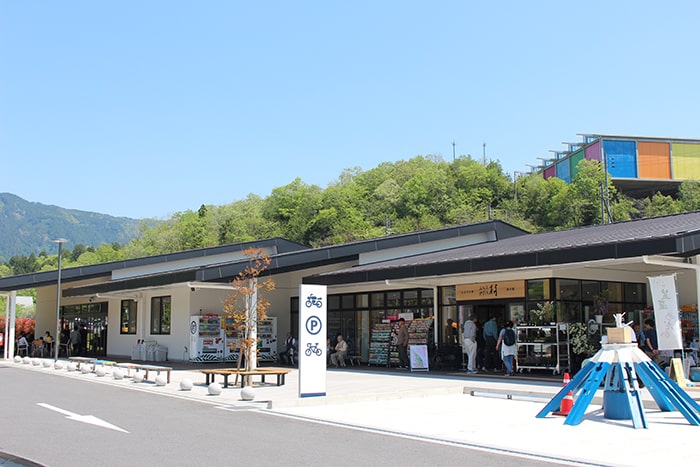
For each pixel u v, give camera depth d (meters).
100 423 10.66
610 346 11.41
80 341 35.00
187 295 25.91
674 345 13.66
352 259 23.77
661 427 10.16
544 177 95.50
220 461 7.69
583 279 18.81
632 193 84.88
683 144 83.19
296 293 27.19
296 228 80.44
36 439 9.16
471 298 20.38
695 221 16.89
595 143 82.75
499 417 11.49
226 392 15.28
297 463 7.59
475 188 86.06
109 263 28.02
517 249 18.44
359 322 24.73
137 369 18.59
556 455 8.06
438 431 9.98
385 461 7.73
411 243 24.77
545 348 18.39
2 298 65.31
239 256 28.31
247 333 18.22
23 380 18.89
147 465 7.46
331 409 12.61
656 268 19.91
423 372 20.31
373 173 96.62
